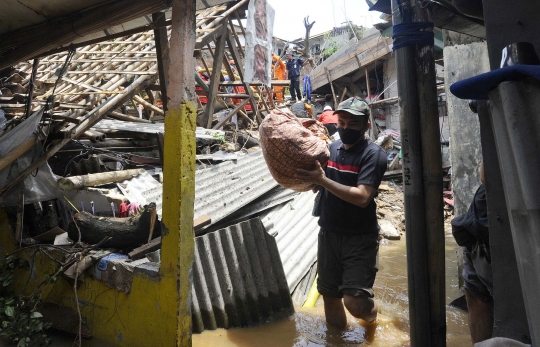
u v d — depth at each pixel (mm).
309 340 3215
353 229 3053
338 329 3375
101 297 3191
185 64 2693
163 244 2787
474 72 4059
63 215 4109
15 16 3375
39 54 4074
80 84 5156
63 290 3451
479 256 2492
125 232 3320
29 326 3141
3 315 3408
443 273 2363
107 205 3875
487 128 1975
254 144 8219
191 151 2760
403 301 4035
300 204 5762
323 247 3244
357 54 14570
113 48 6133
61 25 3348
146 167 5453
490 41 1740
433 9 2863
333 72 15539
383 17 6195
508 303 1901
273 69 14555
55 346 3168
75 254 3293
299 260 4566
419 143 2326
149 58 5465
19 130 3871
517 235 1216
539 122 1163
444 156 10547
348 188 2877
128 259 3143
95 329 3229
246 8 7773
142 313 2916
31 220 4102
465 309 3799
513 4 1683
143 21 4535
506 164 1242
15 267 3766
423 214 2340
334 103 15570
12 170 3711
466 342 3141
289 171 2922
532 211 1152
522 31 1669
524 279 1194
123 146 5664
